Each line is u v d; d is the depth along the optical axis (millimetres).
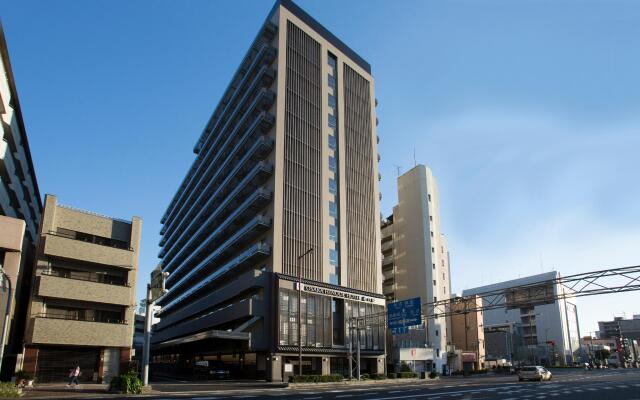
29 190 53219
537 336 145250
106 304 41062
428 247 85125
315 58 68000
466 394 28500
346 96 70750
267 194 57969
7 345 36531
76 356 38906
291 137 61281
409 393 29625
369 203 68250
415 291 84562
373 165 71062
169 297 110688
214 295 66625
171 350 86000
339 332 57562
